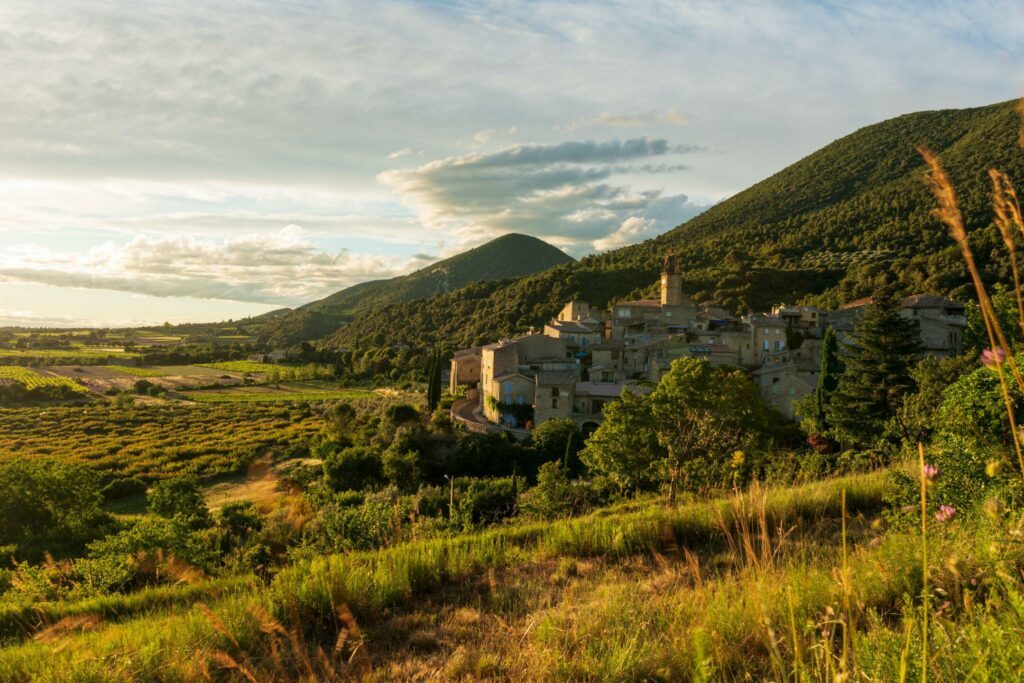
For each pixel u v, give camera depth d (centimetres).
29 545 3114
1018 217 189
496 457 4612
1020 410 790
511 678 535
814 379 6038
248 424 8619
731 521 950
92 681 548
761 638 486
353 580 768
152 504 3044
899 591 555
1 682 581
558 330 8088
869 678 344
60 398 12631
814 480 1452
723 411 2636
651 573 834
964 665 324
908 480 920
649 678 496
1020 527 416
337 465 4450
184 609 850
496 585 826
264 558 1077
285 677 507
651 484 2541
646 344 7200
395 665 587
